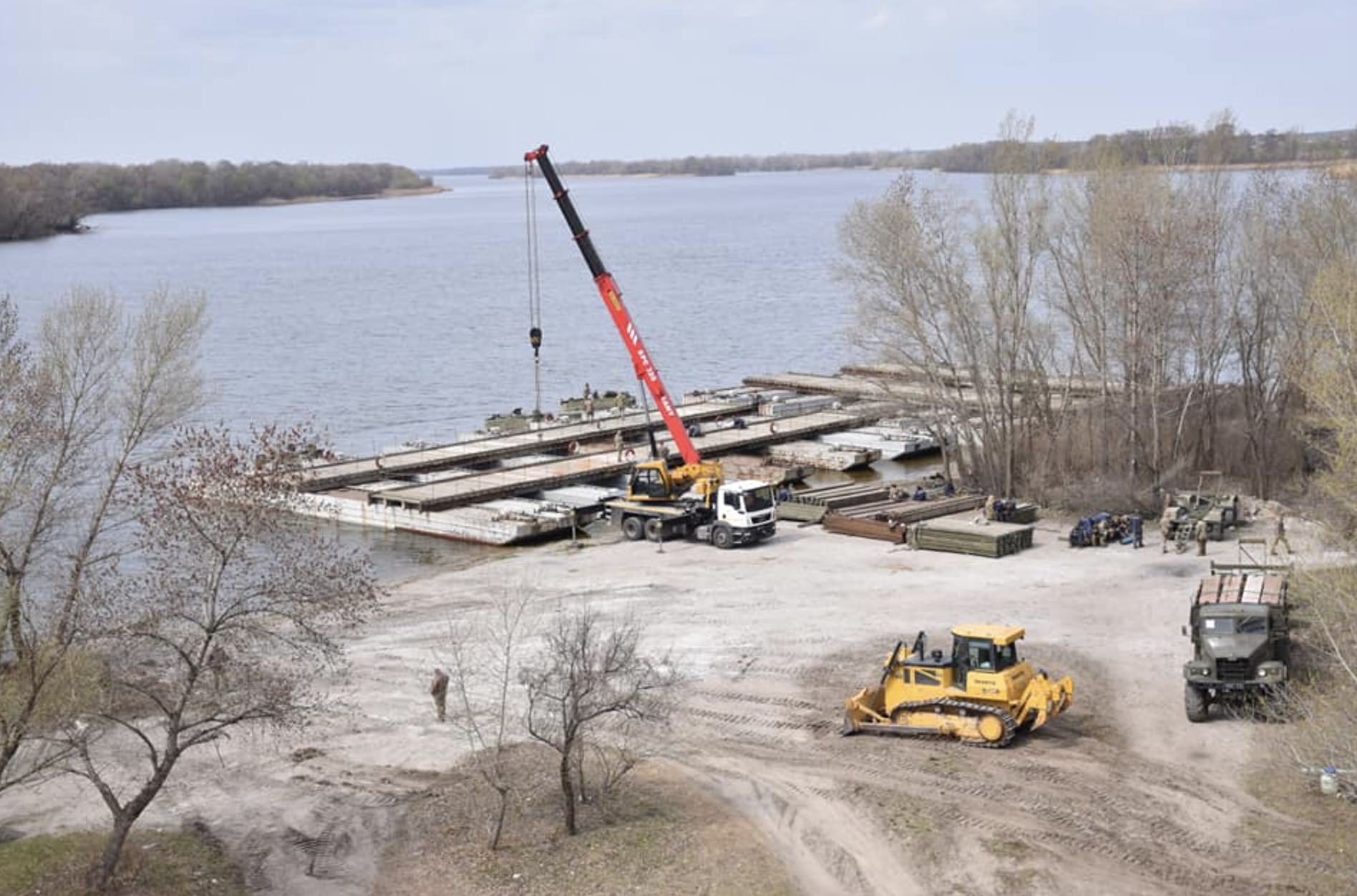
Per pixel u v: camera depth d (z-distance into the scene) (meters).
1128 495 60.06
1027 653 41.28
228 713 29.80
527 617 46.78
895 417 81.38
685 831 29.48
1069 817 29.48
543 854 28.62
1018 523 58.12
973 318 66.94
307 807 31.39
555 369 120.88
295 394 107.25
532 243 64.06
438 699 36.62
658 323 153.62
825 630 44.41
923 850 28.20
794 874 27.52
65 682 27.95
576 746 31.91
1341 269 51.25
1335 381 38.78
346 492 68.44
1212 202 68.50
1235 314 64.75
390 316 162.25
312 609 29.89
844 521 58.88
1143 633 43.09
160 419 44.06
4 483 35.12
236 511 27.94
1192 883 26.38
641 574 53.06
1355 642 32.56
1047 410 67.69
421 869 28.30
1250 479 65.19
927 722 34.47
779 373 116.81
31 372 38.22
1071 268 72.06
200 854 28.94
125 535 52.94
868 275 72.88
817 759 33.41
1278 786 30.75
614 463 73.94
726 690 38.72
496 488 67.31
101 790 27.31
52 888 27.06
